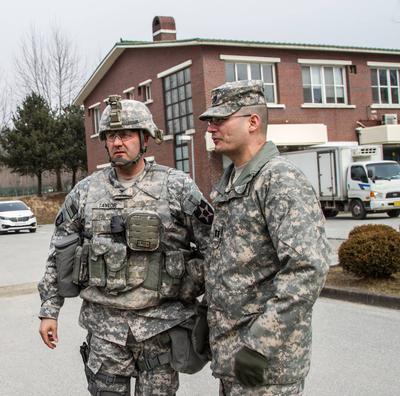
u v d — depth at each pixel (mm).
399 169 18500
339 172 19234
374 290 6965
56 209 34125
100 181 2803
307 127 23406
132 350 2662
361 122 25891
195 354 2607
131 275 2592
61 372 4770
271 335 1927
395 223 15969
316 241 1988
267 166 2121
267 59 23688
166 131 25375
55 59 43312
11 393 4324
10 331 6270
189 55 23391
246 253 2113
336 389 4047
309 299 1935
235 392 2156
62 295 2762
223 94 2211
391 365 4480
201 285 2680
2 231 22641
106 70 29609
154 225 2582
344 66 25656
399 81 27234
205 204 2637
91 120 32125
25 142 37281
